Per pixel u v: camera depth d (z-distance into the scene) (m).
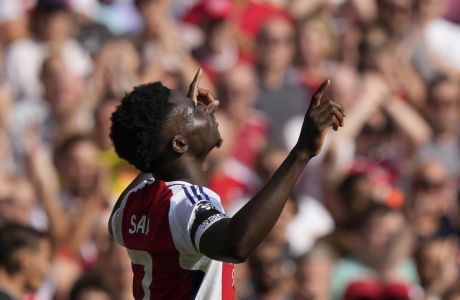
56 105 24.72
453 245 23.00
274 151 23.78
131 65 25.33
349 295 21.22
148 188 9.90
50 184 22.47
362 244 21.73
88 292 19.91
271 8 27.27
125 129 9.74
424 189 23.91
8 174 23.30
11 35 26.05
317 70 26.48
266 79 25.59
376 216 21.73
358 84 26.00
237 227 8.72
